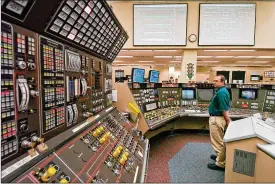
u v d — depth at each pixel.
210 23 4.89
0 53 0.71
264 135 1.74
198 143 4.20
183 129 5.04
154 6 4.93
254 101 4.57
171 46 5.04
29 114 0.92
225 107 2.80
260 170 1.65
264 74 5.98
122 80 4.00
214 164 2.97
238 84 4.63
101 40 1.85
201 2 4.91
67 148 1.12
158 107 4.11
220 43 4.95
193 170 2.93
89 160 1.18
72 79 1.39
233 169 1.88
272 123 2.60
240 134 1.89
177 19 4.95
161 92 4.44
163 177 2.71
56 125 1.17
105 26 1.74
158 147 3.93
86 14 1.31
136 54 6.61
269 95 4.42
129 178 1.29
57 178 0.90
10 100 0.79
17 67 0.83
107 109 2.33
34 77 0.96
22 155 0.87
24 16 0.84
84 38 1.48
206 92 4.75
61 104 1.23
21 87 0.84
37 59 0.99
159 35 5.01
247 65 11.29
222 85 2.93
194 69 5.28
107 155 1.36
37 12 0.89
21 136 0.87
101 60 2.19
